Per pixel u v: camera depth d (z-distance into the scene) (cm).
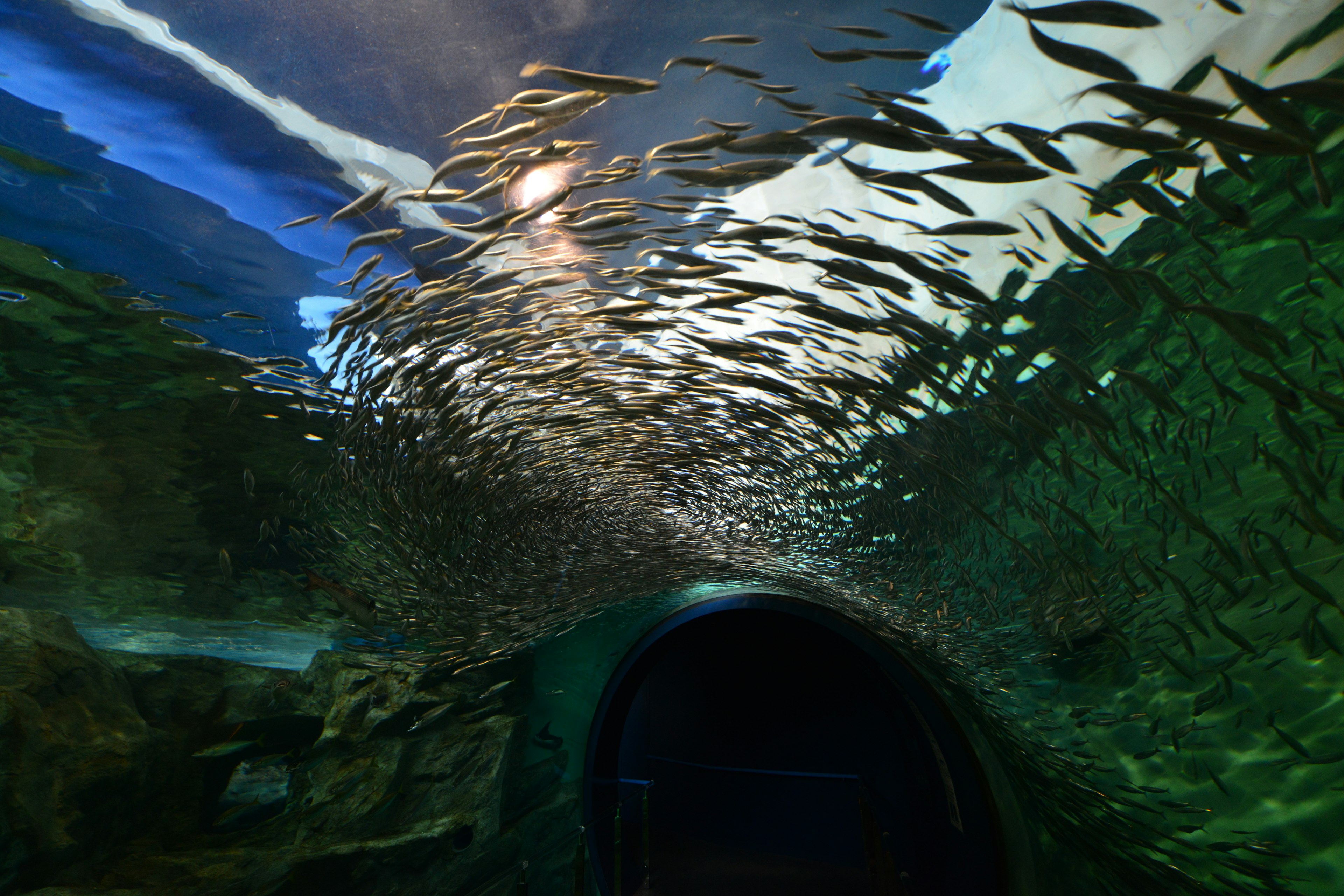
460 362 368
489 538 543
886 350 345
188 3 230
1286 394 187
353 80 253
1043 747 429
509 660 758
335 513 494
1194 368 270
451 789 650
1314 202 214
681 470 576
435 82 254
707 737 1077
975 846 569
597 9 230
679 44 239
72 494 489
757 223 299
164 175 294
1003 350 303
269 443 471
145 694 616
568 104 191
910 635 574
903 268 228
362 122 267
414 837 582
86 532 519
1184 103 150
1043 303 279
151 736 572
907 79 236
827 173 272
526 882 533
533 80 252
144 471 485
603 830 798
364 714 670
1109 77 158
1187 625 319
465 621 575
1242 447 273
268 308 377
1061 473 342
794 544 576
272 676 695
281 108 265
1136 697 351
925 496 418
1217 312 179
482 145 203
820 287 319
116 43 242
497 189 222
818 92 249
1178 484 302
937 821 685
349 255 324
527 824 726
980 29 216
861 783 876
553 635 732
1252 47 192
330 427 455
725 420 473
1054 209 250
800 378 378
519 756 745
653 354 404
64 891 460
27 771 464
